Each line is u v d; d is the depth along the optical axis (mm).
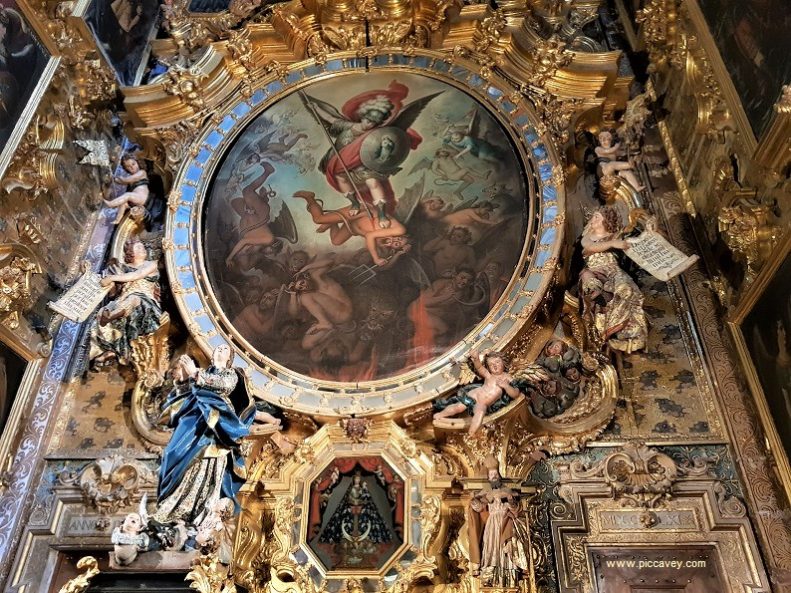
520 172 6668
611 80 7070
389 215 6738
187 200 6840
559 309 6191
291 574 5047
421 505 5207
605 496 5387
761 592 4836
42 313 6430
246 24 7824
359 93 7352
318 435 5590
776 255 5070
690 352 6023
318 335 6168
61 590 5148
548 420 5656
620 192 6816
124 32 8164
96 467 5805
